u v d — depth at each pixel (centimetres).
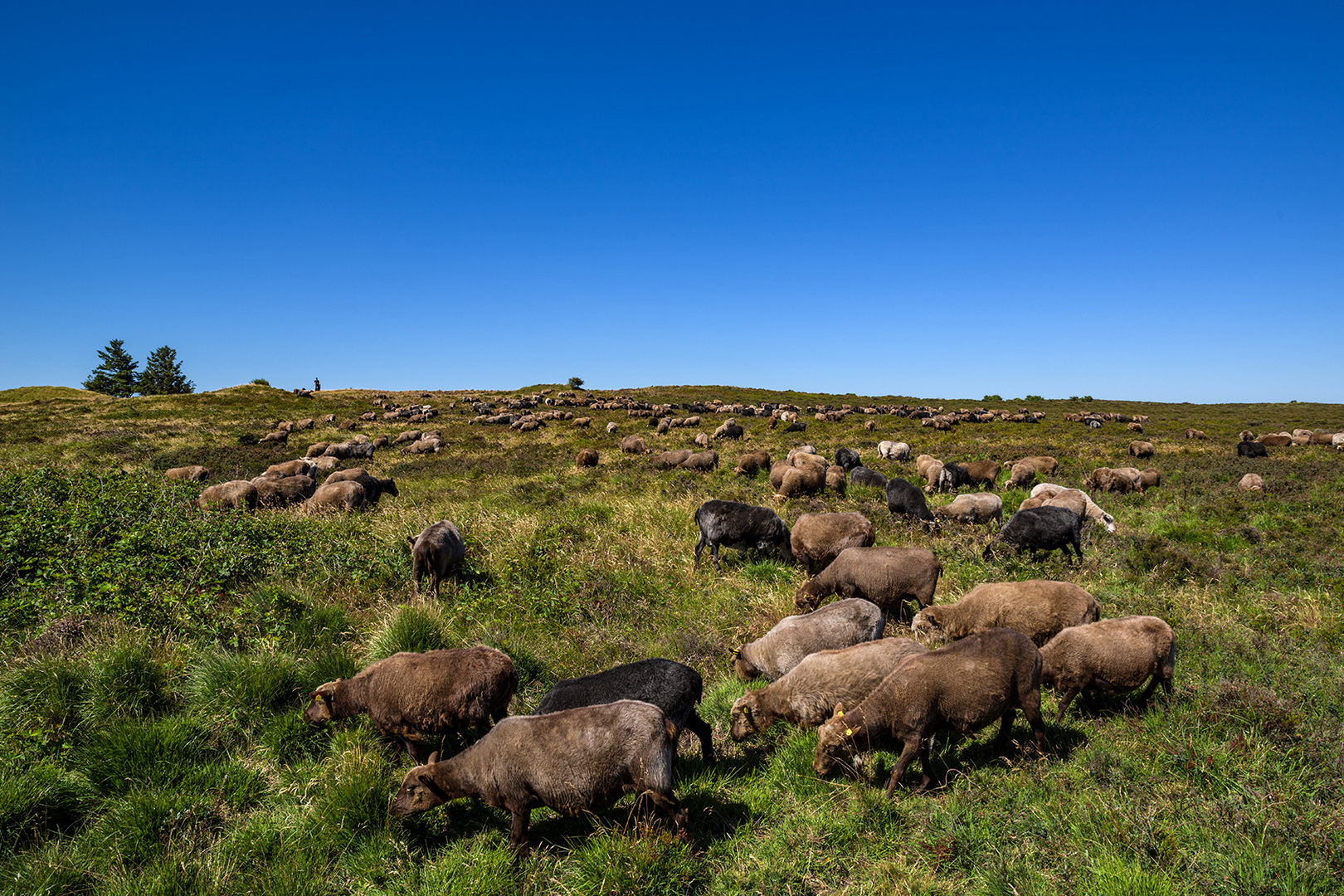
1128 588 934
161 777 498
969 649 513
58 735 526
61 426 3525
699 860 433
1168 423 4800
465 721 536
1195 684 614
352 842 460
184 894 402
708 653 779
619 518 1368
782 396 7850
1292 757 487
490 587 973
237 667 615
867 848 440
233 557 915
